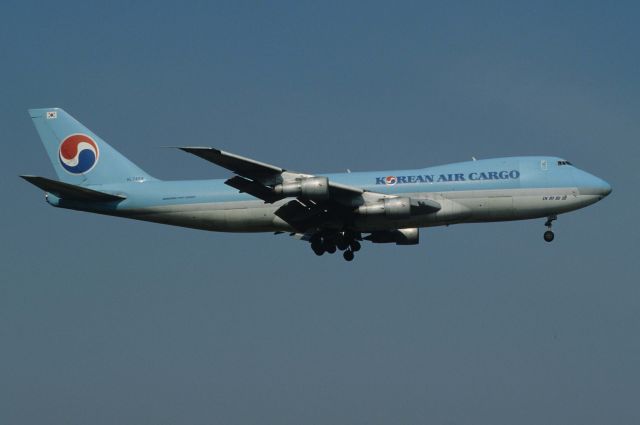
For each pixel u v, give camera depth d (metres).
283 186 196.75
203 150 187.12
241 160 191.50
